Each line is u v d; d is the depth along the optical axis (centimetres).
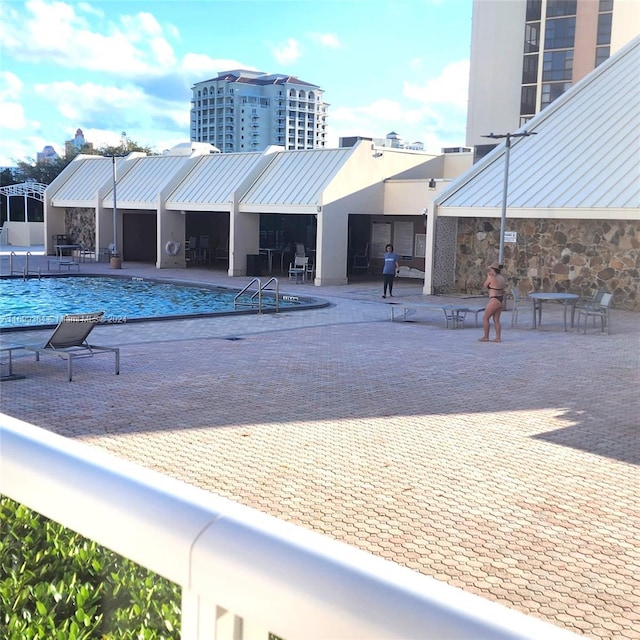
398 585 115
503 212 2272
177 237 3531
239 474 682
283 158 3309
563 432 850
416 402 990
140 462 709
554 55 6644
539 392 1063
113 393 1006
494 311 1560
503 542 540
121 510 147
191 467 698
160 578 235
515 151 2694
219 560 129
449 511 600
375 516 587
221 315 1912
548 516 593
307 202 2919
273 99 13425
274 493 634
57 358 1281
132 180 3844
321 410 935
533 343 1548
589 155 2492
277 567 123
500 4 6825
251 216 3197
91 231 4012
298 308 2084
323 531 554
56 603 256
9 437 184
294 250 3681
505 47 6869
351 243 3584
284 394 1021
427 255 2561
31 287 2706
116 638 235
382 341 1537
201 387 1054
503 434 838
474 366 1263
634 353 1430
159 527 140
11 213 6278
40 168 8194
